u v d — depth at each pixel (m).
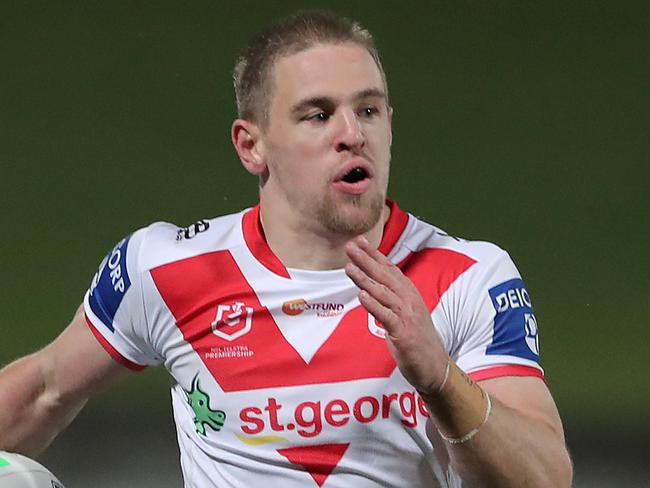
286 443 9.52
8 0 30.80
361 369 9.40
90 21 30.56
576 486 19.67
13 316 26.86
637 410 23.42
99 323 10.38
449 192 28.56
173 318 9.95
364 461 9.44
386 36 30.19
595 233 27.75
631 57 29.41
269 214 9.83
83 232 28.41
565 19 29.95
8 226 28.39
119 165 29.17
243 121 9.91
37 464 8.62
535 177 28.53
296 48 9.41
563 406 23.59
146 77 30.08
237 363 9.66
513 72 29.62
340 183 9.31
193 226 10.34
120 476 19.45
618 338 25.98
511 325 9.52
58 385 10.67
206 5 30.56
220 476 9.80
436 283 9.59
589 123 28.97
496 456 8.68
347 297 9.60
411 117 29.41
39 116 29.73
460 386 8.53
